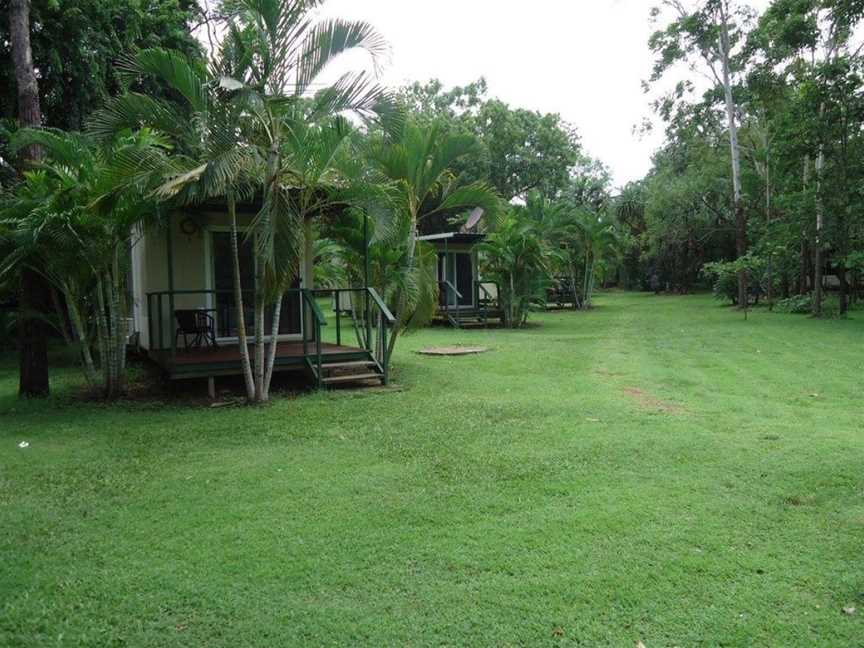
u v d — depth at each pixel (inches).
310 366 371.9
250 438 266.1
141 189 301.9
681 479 207.2
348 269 518.3
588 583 141.6
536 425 280.2
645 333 673.0
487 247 765.9
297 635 123.4
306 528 172.4
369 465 227.5
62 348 551.5
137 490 204.1
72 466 230.2
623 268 1809.8
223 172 270.5
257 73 295.4
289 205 308.8
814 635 122.6
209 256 434.0
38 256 331.0
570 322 833.5
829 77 739.4
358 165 329.1
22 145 325.4
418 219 414.9
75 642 121.6
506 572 147.1
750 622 126.8
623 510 181.5
